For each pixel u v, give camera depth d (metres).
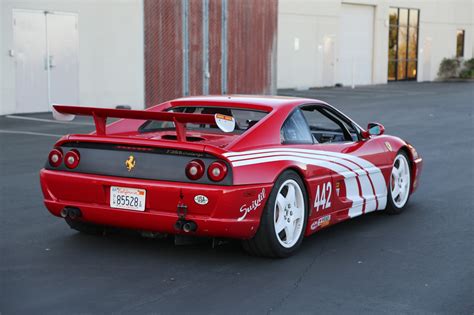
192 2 19.11
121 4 18.11
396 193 7.18
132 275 4.88
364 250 5.72
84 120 15.71
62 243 5.68
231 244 5.74
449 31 40.50
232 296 4.48
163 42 18.75
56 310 4.16
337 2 31.44
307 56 30.27
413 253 5.66
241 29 20.70
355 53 33.56
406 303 4.42
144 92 18.61
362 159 6.45
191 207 4.88
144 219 5.02
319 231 6.38
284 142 5.53
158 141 5.01
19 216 6.61
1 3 15.80
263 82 21.92
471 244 5.98
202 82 19.62
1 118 15.58
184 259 5.29
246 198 4.91
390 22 35.91
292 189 5.41
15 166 9.48
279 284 4.75
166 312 4.17
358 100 24.23
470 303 4.45
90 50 17.80
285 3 28.81
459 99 25.55
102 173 5.16
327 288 4.70
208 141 5.33
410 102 23.73
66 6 17.17
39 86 16.84
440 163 10.84
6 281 4.69
